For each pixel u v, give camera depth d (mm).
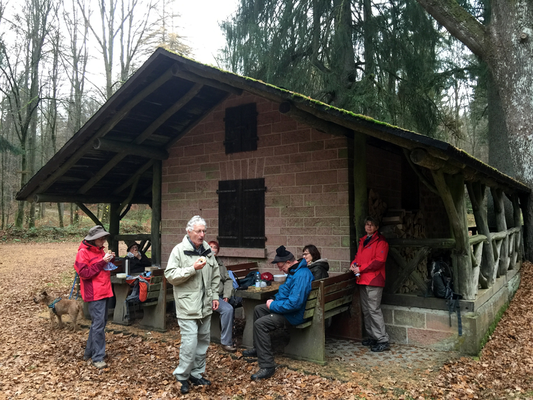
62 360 4844
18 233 20969
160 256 8031
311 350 4617
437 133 9945
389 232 6004
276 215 6559
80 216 29859
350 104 8578
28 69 21234
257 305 4789
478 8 9992
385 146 6609
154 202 8047
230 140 7105
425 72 9531
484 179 5711
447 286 4910
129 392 3922
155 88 6016
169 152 7918
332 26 9234
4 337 5852
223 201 7164
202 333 4047
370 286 5082
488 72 10211
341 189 5949
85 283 4680
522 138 7781
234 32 9742
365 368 4410
